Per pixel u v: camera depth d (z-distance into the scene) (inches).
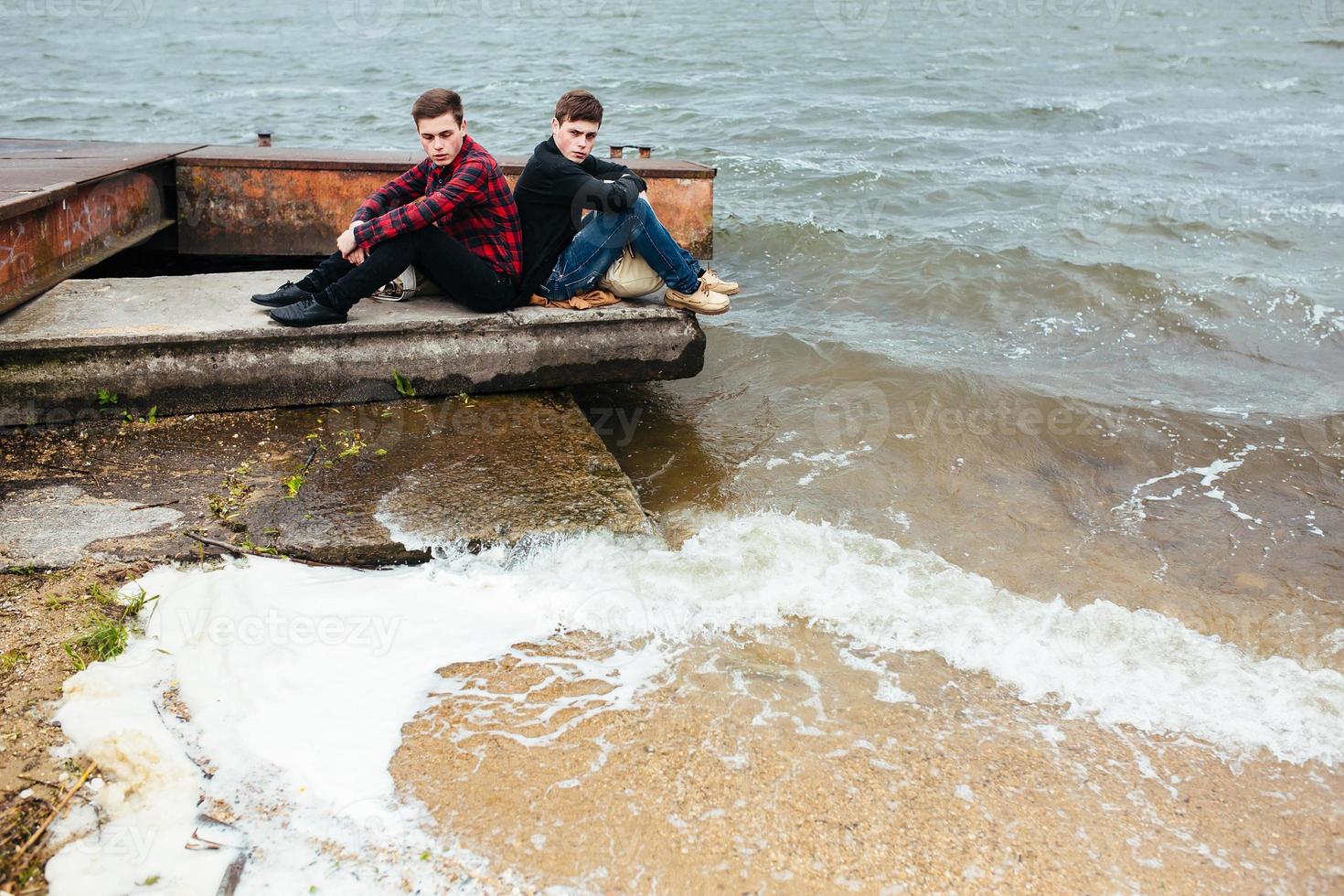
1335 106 603.2
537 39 858.1
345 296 168.2
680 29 919.0
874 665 124.7
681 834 98.0
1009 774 108.0
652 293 190.7
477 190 168.6
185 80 666.2
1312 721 118.0
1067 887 94.6
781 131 482.6
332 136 481.7
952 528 162.4
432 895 90.3
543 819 99.0
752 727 112.7
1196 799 106.2
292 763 103.5
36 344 158.2
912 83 637.3
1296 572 153.3
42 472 150.0
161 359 164.1
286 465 155.1
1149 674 125.2
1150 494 176.9
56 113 542.3
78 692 108.8
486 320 178.2
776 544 149.3
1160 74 709.9
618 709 114.7
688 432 194.4
